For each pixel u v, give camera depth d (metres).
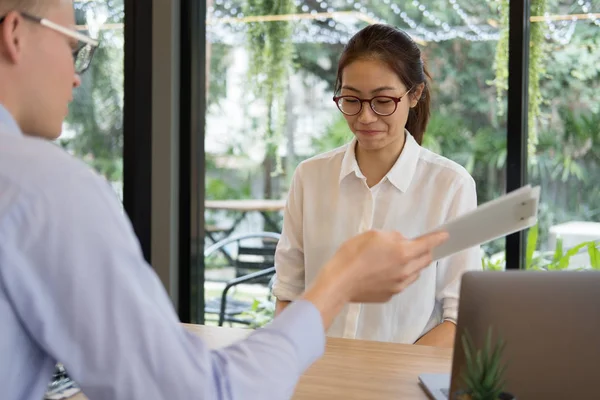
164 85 3.32
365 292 1.11
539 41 2.89
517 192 1.19
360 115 1.95
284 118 3.31
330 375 1.52
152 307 0.88
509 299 1.26
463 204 2.03
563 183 2.89
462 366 1.26
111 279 0.86
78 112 3.50
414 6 3.08
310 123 3.27
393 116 1.95
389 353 1.68
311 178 2.15
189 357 0.90
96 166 3.50
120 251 0.87
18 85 0.95
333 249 2.10
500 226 1.20
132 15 3.35
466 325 1.26
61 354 0.87
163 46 3.31
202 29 3.40
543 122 2.90
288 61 3.29
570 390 1.24
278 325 1.01
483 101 2.99
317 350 1.03
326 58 3.23
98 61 3.45
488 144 2.99
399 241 1.12
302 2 3.26
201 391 0.89
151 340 0.87
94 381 0.87
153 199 3.37
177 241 3.41
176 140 3.37
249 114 3.36
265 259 3.37
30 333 0.89
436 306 2.08
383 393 1.42
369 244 1.09
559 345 1.24
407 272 1.12
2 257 0.84
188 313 3.44
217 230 3.44
